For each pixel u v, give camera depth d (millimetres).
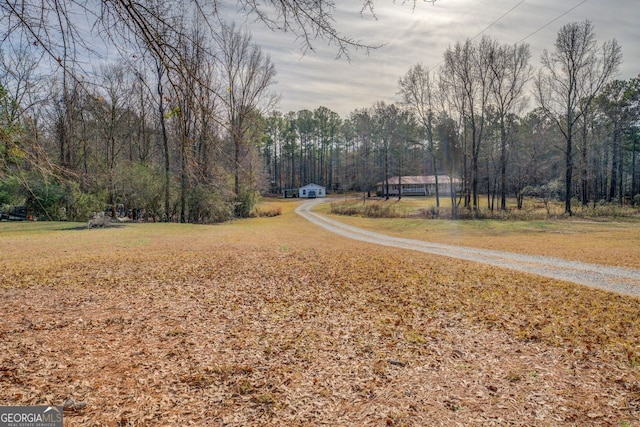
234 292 7484
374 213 42781
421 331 5348
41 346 4438
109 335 4910
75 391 3438
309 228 30828
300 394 3533
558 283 9133
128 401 3318
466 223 31141
